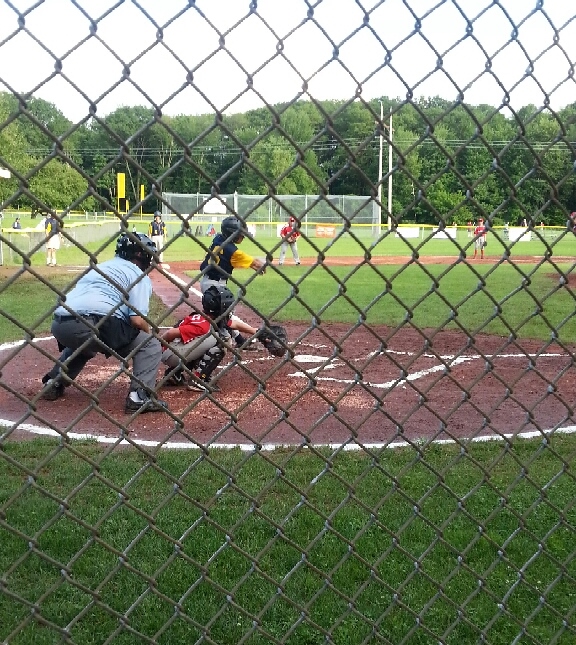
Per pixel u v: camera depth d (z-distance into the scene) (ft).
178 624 9.48
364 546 11.43
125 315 15.58
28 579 10.37
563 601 10.20
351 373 22.91
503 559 8.45
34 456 15.07
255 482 13.79
